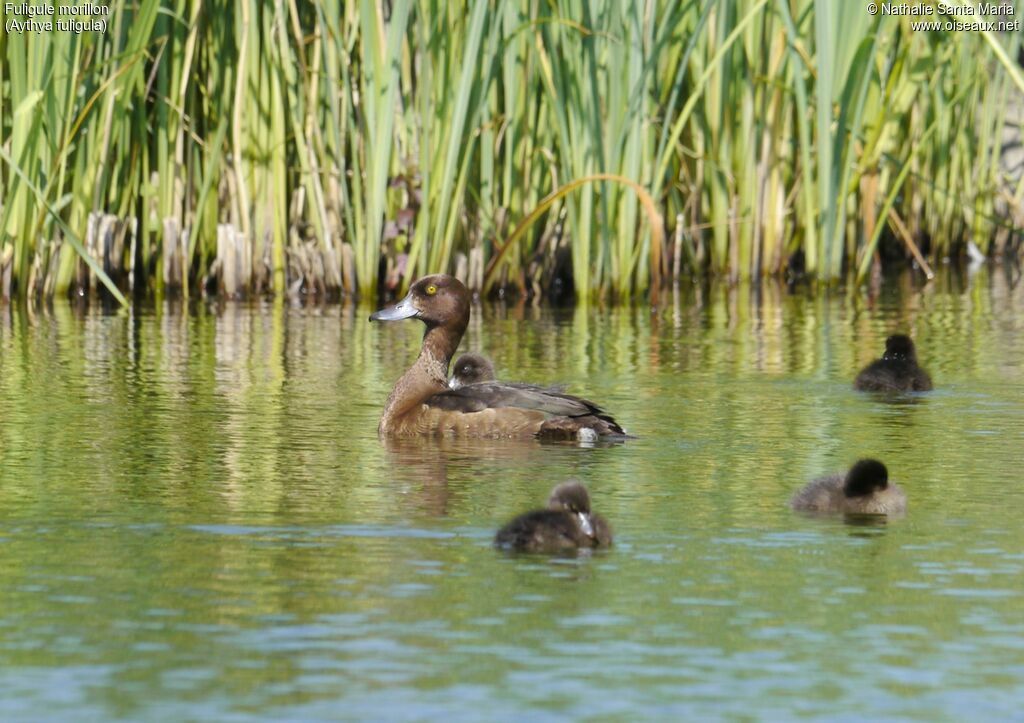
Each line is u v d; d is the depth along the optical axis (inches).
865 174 1054.4
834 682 303.7
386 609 343.9
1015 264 1221.1
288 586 358.9
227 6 962.1
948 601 351.9
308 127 976.9
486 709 289.3
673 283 1068.5
